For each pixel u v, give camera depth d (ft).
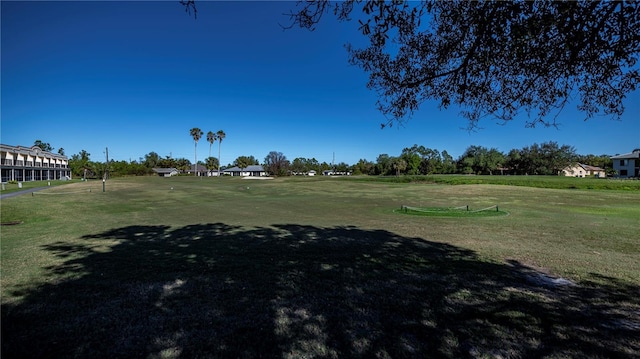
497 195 86.79
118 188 122.52
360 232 32.89
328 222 41.01
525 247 25.58
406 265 19.83
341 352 9.71
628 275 18.01
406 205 65.46
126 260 20.74
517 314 12.60
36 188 114.52
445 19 9.77
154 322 11.59
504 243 27.25
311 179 195.93
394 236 30.50
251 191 112.27
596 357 9.61
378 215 49.06
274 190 116.88
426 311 12.84
